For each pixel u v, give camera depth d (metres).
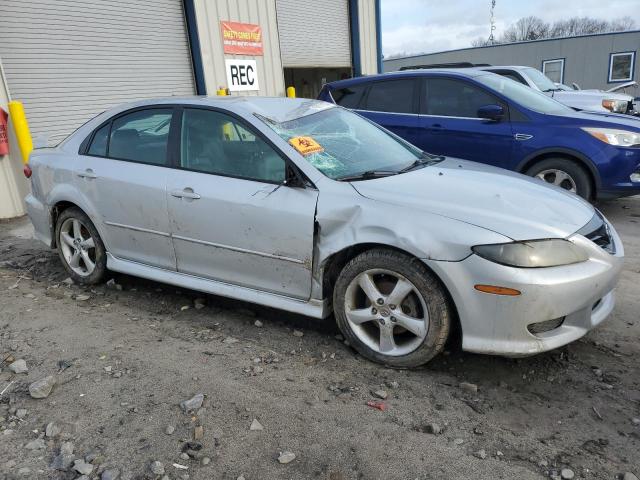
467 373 3.21
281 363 3.31
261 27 12.77
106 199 4.17
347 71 17.05
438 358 3.37
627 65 22.58
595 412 2.84
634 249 5.40
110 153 4.27
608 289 3.11
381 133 4.36
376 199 3.21
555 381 3.12
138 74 10.08
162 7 10.41
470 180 3.56
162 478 2.36
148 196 3.92
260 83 12.91
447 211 3.06
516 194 3.36
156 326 3.83
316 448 2.54
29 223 6.76
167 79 10.70
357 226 3.17
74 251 4.60
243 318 3.96
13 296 4.34
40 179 4.64
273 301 3.59
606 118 6.28
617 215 6.71
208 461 2.46
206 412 2.80
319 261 3.33
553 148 6.20
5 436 2.64
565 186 6.34
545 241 2.91
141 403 2.88
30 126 8.37
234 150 3.68
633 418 2.79
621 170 6.00
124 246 4.22
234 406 2.85
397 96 7.23
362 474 2.38
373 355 3.29
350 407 2.86
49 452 2.53
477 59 25.98
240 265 3.65
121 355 3.38
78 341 3.57
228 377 3.13
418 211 3.08
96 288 4.53
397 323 3.18
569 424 2.75
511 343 2.93
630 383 3.09
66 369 3.22
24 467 2.43
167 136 3.98
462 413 2.83
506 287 2.84
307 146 3.55
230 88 11.95
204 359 3.34
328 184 3.35
